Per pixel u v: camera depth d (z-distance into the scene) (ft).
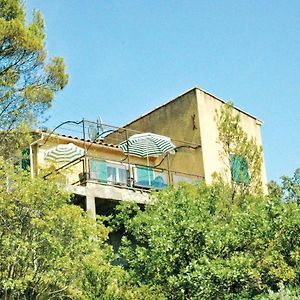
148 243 56.85
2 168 54.95
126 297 51.55
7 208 51.75
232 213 59.67
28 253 51.11
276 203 57.41
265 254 55.62
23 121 67.56
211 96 91.86
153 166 87.35
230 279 52.19
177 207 56.54
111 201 73.26
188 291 52.11
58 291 51.78
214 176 67.77
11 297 51.11
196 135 89.10
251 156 70.59
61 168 68.74
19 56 69.92
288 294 49.32
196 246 54.29
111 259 56.80
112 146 86.38
